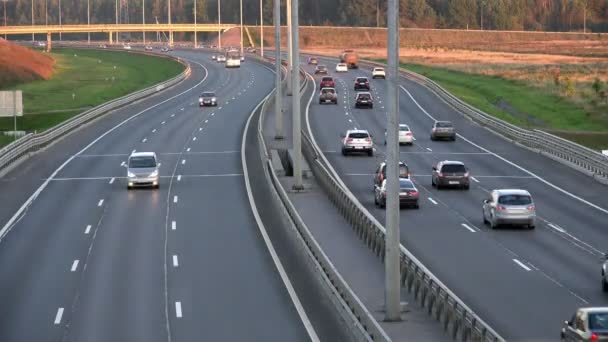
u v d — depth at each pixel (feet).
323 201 396.98
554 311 223.30
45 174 476.13
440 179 440.86
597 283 256.11
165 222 351.46
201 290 247.50
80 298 239.50
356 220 327.06
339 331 205.26
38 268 276.62
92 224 348.38
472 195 425.28
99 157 533.96
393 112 203.00
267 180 448.24
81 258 289.94
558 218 367.04
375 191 394.93
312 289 248.73
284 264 280.51
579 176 479.00
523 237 327.67
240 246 307.58
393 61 201.26
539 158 542.98
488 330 163.84
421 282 224.12
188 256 292.40
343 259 283.18
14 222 354.13
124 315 221.66
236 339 199.62
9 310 228.02
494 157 547.90
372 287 245.45
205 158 527.81
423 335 194.49
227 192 419.95
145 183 427.74
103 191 425.28
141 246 308.19
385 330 199.21
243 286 252.21
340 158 541.34
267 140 593.42
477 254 297.33
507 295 240.94
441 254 297.33
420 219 365.40
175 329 208.64
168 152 553.23
